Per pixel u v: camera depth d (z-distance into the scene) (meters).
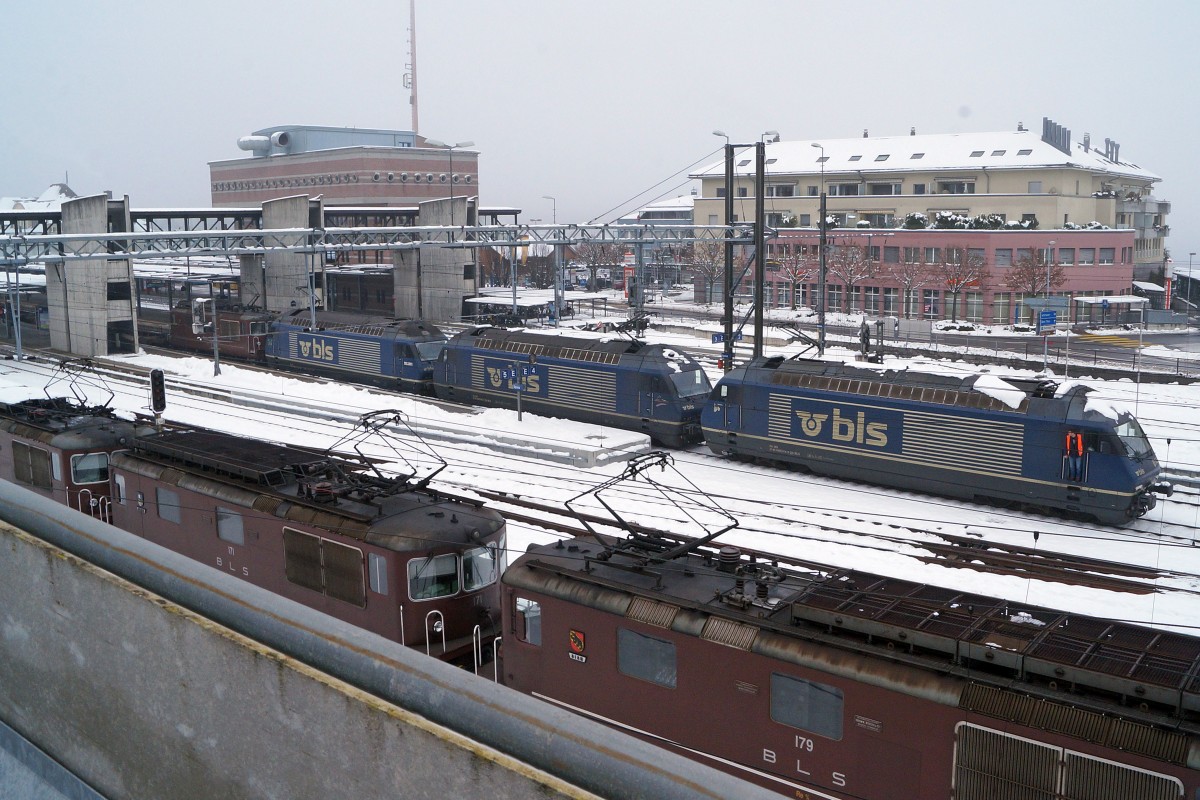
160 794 3.96
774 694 12.52
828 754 12.11
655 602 13.73
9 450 26.50
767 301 91.25
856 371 33.75
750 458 36.94
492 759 2.78
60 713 4.49
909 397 31.80
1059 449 28.56
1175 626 19.86
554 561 15.45
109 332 64.69
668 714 13.56
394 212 84.06
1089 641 11.23
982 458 30.09
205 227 73.56
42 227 68.00
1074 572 23.98
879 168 86.62
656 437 39.03
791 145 95.06
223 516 19.84
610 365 39.81
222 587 3.66
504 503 30.20
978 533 27.94
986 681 10.98
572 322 77.19
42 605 4.46
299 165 117.69
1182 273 98.12
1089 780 10.14
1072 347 65.00
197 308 65.62
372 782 3.10
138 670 3.97
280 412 45.66
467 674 3.06
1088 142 94.44
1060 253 75.75
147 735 3.98
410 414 43.53
